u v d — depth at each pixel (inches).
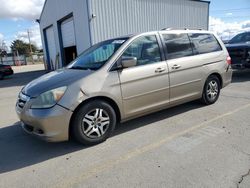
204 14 676.7
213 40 218.4
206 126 169.3
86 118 142.8
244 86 303.4
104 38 504.4
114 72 150.5
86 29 508.1
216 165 117.3
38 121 131.3
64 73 157.6
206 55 205.3
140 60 163.9
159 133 161.9
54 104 132.0
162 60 174.4
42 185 111.3
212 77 214.4
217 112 198.8
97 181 111.0
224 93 267.7
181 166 118.4
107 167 122.6
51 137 133.0
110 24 507.8
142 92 162.7
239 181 103.5
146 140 152.1
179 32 191.0
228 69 227.3
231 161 120.0
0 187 111.8
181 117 190.9
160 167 118.9
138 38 166.2
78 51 577.3
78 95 136.2
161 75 171.2
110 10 503.5
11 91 429.7
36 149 150.3
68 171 121.9
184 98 191.9
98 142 149.8
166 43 179.8
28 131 143.7
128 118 162.6
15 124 205.2
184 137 153.0
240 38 408.8
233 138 146.7
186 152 132.7
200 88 203.9
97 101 145.3
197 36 203.8
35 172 123.3
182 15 624.7
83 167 124.6
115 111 157.2
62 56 749.9
